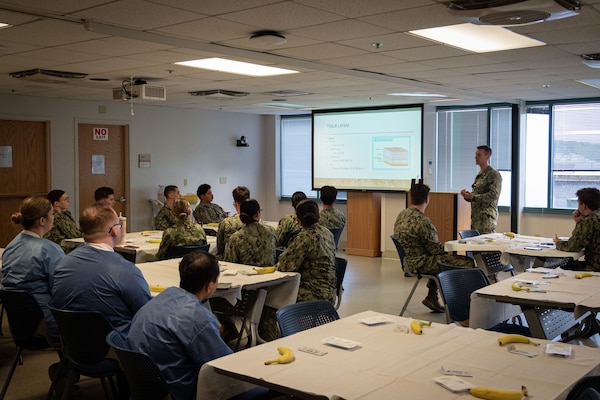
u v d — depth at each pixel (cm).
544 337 347
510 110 946
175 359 248
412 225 543
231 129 1106
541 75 640
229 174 1105
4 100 791
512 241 586
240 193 586
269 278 402
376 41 459
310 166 1148
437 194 875
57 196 627
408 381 212
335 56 525
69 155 866
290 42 462
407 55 520
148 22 395
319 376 217
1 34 423
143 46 464
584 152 898
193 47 462
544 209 932
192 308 253
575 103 894
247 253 473
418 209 550
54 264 363
